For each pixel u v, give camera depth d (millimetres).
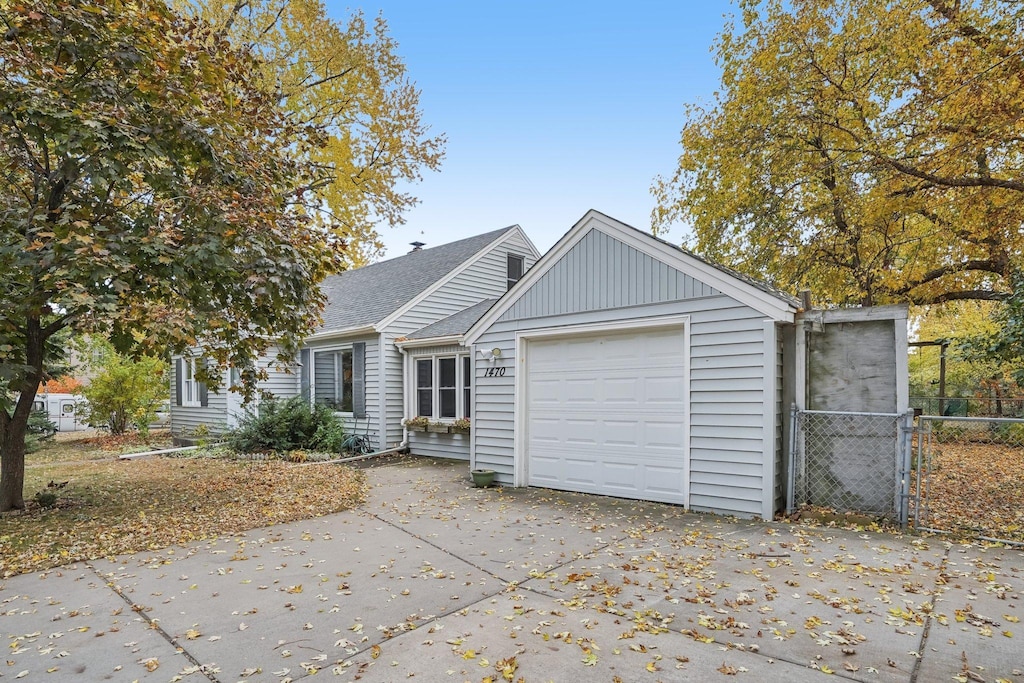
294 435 12492
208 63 6406
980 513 6227
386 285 14641
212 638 3389
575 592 4051
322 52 12500
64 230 5355
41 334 6680
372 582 4336
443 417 11594
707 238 15328
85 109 5414
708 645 3191
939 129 9422
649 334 7070
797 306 6090
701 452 6488
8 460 6645
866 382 5957
